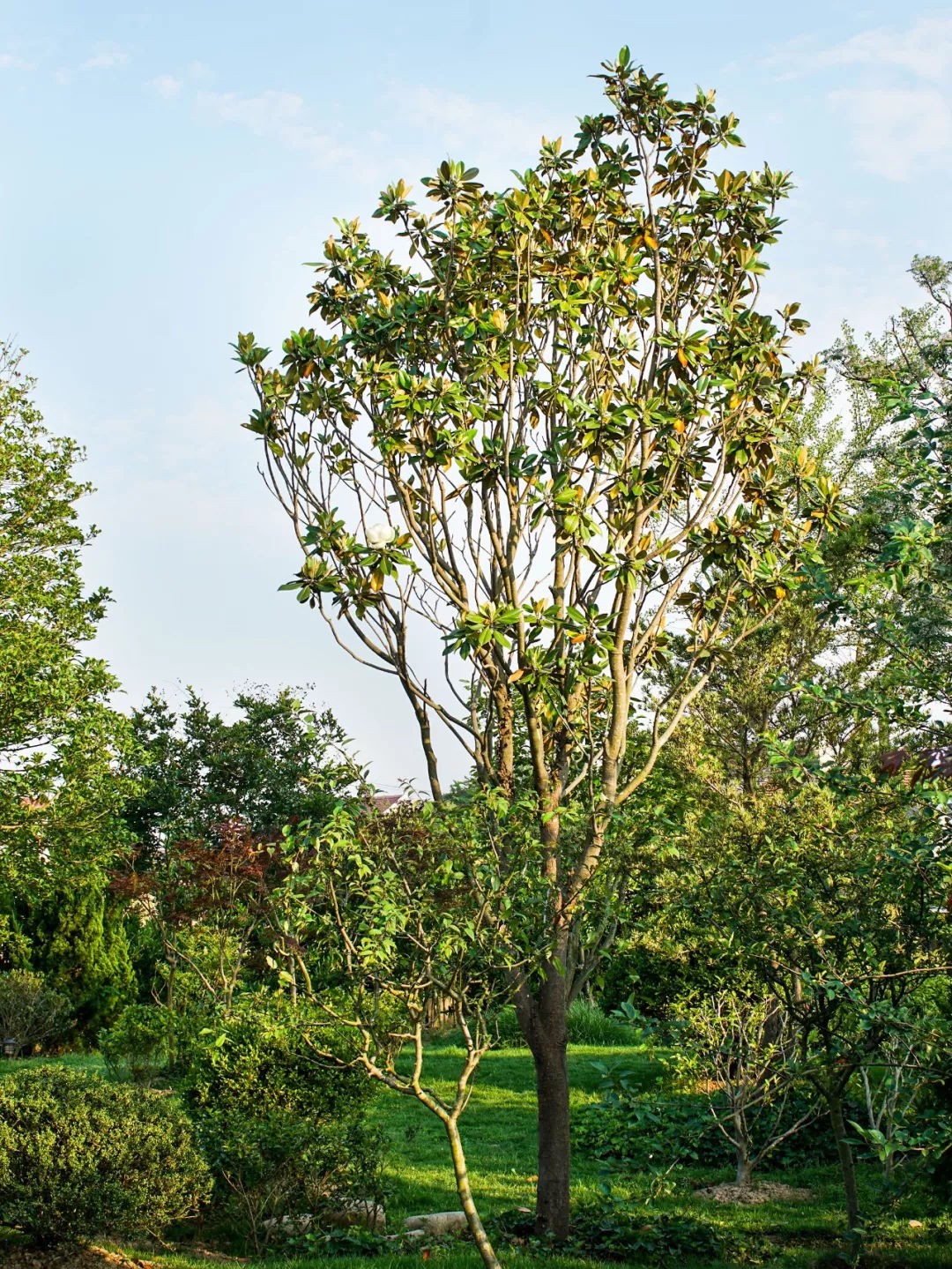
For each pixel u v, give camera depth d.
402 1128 12.83
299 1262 7.56
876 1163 10.58
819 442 16.55
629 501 8.13
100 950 22.17
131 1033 14.43
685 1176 10.38
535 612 7.51
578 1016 18.64
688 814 9.73
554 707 7.96
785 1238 8.54
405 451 7.94
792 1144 11.21
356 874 6.43
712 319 8.50
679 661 14.02
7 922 20.16
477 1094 14.54
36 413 17.61
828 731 14.12
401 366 8.55
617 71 8.53
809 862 7.29
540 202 8.04
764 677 13.93
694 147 8.71
